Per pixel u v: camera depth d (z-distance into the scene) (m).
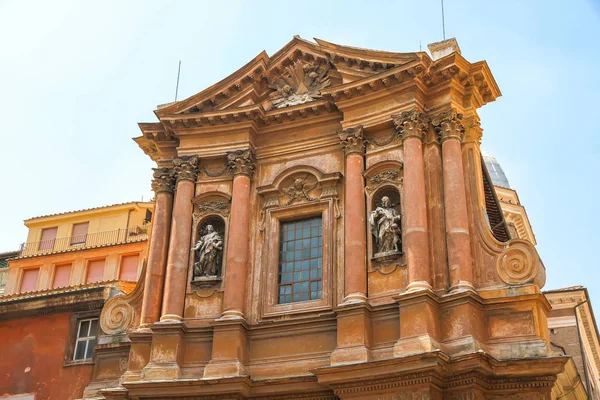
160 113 28.06
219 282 25.78
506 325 21.89
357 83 25.61
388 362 21.23
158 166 28.56
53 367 28.91
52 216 48.00
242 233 25.92
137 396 24.05
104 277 42.69
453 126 24.53
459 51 25.62
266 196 26.80
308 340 23.98
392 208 24.44
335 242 25.05
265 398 23.52
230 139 27.69
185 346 25.03
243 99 28.06
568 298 35.59
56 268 44.28
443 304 22.36
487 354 20.62
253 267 25.84
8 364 29.61
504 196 45.72
